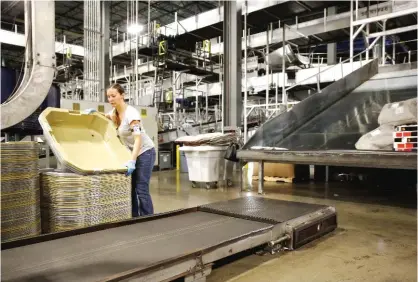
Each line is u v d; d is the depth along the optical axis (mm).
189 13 13320
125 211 2584
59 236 2014
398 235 2807
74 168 2299
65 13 13078
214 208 2828
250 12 9352
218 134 5426
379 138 4148
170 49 8742
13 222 2111
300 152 4172
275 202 3109
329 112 5988
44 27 3053
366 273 2002
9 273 1489
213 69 11195
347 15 9383
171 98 10562
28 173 2203
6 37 9555
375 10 8789
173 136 9039
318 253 2365
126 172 2584
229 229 2242
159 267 1539
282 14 9688
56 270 1521
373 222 3250
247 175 7098
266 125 5320
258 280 1918
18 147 2135
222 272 2039
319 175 6480
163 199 4422
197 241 1958
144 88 12281
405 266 2111
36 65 3014
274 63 10047
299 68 11188
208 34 10891
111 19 13852
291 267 2107
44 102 3502
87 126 2973
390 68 6793
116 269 1532
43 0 3039
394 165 3471
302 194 4781
